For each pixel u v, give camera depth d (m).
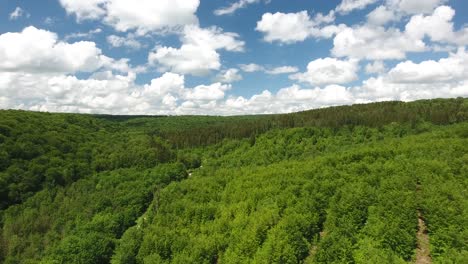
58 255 79.56
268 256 60.66
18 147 133.00
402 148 107.38
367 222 64.31
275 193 88.56
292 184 91.62
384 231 58.94
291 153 157.00
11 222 104.94
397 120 171.12
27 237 99.38
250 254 66.38
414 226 62.00
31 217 105.50
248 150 173.12
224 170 140.88
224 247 74.44
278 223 69.88
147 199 120.50
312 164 109.38
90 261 79.50
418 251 58.34
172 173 146.00
